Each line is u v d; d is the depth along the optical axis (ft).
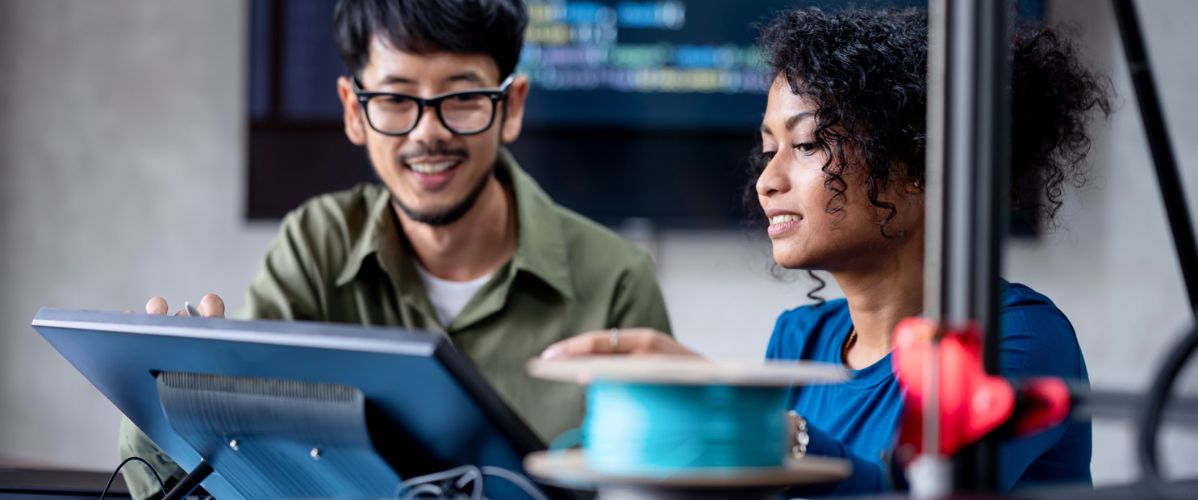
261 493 4.06
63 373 12.01
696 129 11.66
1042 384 2.70
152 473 4.82
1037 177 5.11
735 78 11.63
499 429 3.19
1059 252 11.65
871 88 4.60
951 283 2.82
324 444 3.50
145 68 12.01
